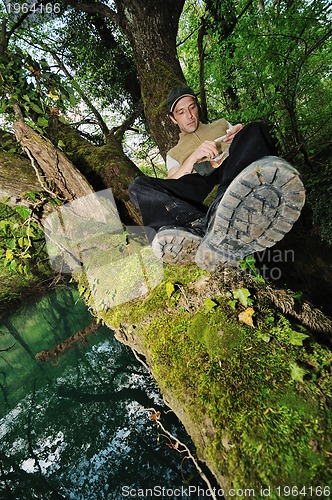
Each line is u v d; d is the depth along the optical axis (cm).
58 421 471
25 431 480
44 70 309
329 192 386
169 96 209
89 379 546
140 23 429
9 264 325
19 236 327
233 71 523
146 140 899
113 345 582
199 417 129
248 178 137
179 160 220
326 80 497
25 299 1107
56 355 638
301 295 188
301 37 358
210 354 151
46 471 379
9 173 303
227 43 484
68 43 699
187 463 260
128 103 777
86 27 690
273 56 364
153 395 416
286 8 380
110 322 242
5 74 285
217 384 133
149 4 423
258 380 128
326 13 327
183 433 289
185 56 852
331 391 118
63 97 323
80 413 469
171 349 167
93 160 403
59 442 423
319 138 500
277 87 402
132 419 392
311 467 96
